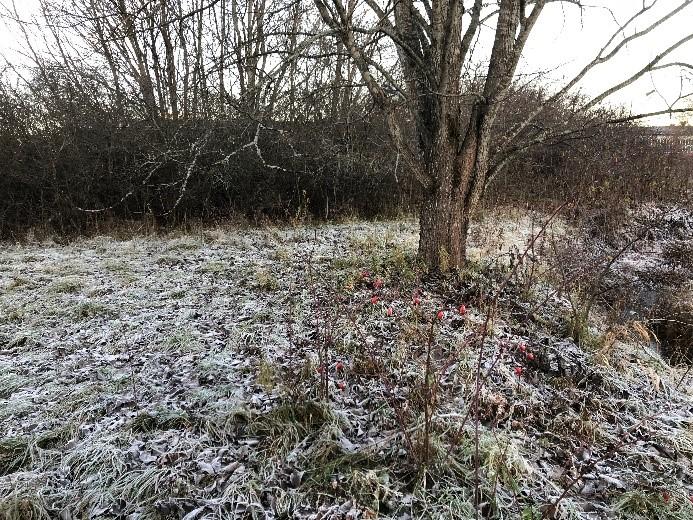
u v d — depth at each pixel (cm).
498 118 906
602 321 559
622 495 288
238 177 1084
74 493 288
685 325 568
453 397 369
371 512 267
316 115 1107
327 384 365
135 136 1005
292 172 1109
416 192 1216
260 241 912
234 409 352
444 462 299
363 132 1166
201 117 1000
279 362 423
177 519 269
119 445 324
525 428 350
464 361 405
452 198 600
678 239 966
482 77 912
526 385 393
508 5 535
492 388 382
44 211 965
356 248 800
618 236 958
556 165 1284
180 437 331
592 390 406
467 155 589
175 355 447
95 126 1000
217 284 639
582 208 1020
